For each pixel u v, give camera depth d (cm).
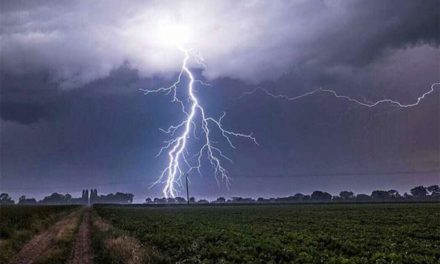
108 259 2706
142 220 6938
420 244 3388
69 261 2803
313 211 10369
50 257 2892
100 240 3572
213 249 2952
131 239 3600
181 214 9531
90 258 2883
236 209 13000
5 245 3366
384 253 2777
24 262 2850
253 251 2894
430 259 2603
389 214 8138
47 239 4141
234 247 3136
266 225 5738
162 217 8025
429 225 5344
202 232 4362
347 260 2502
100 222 6222
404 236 4091
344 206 13662
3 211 6147
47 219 6631
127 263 2481
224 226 5519
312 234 4181
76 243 3725
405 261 2523
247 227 5328
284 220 6944
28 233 4322
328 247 3272
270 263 2494
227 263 2452
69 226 5644
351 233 4391
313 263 2478
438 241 3766
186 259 2622
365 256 2797
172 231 4603
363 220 6575
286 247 3059
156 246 3312
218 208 14388
